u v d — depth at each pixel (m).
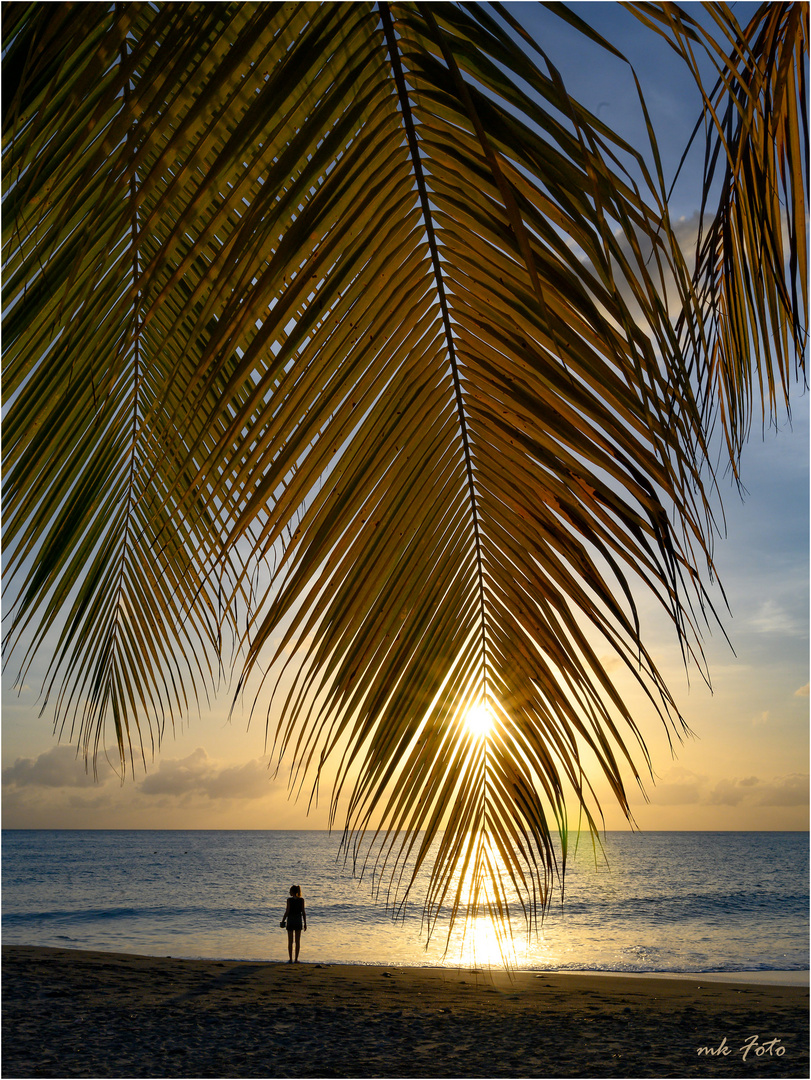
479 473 1.07
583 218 0.69
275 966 13.05
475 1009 9.82
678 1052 7.96
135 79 0.92
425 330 0.94
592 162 0.65
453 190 0.84
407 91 0.77
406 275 0.90
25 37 0.85
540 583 1.09
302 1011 9.34
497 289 0.86
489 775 1.21
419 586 1.11
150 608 1.62
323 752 1.05
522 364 0.90
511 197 0.61
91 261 1.12
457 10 0.69
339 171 0.80
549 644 1.11
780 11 1.27
